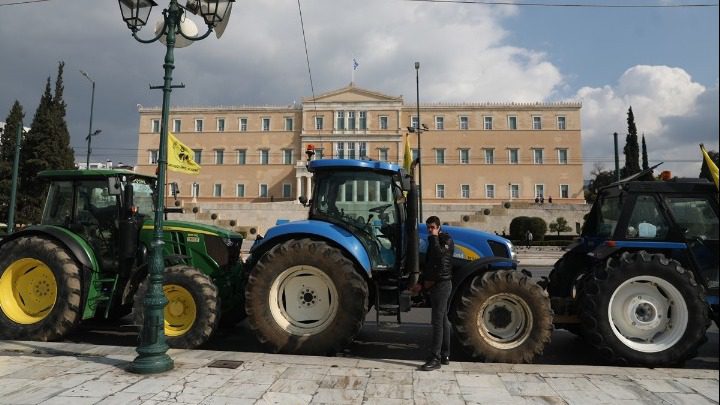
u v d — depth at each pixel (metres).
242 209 53.00
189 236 7.93
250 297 6.82
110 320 9.36
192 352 6.64
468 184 69.81
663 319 6.65
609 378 5.70
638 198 7.15
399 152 70.31
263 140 72.75
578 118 69.19
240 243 8.51
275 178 72.00
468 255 7.34
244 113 73.31
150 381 5.36
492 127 70.31
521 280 6.55
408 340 8.22
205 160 73.06
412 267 6.69
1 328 7.34
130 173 8.34
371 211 7.39
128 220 7.80
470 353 6.54
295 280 6.94
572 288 7.85
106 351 6.72
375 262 7.24
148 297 5.88
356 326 6.61
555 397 5.03
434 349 6.05
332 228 7.06
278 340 6.70
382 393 5.10
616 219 7.38
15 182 19.25
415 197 6.89
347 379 5.53
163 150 6.26
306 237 7.15
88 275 7.57
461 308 6.58
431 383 5.44
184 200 72.31
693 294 6.44
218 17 6.70
